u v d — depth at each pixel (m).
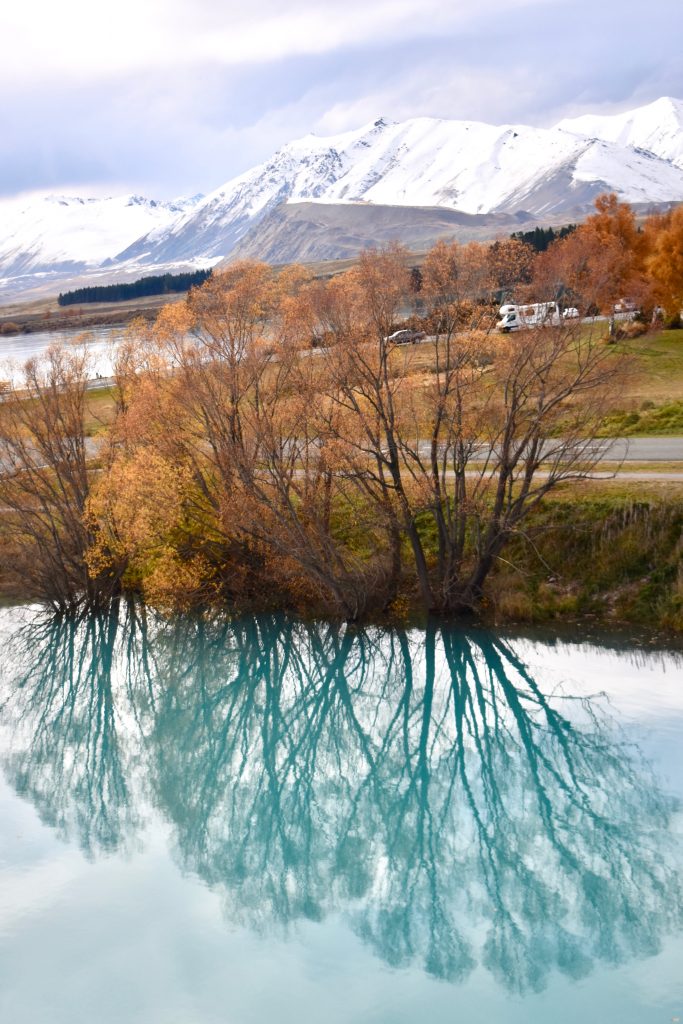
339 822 24.25
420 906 19.78
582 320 32.59
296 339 35.28
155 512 36.69
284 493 34.69
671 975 16.72
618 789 23.81
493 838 22.83
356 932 18.83
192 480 37.41
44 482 40.47
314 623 36.78
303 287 35.22
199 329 37.09
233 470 36.12
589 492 35.69
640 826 22.45
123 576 42.47
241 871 21.58
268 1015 15.85
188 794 26.28
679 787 23.47
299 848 22.78
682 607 31.27
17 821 24.48
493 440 34.28
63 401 41.28
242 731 31.02
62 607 41.91
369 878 21.22
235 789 26.55
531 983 16.70
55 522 42.41
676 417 45.81
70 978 17.25
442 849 22.41
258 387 36.25
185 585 38.38
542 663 30.56
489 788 25.42
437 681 32.22
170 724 31.97
